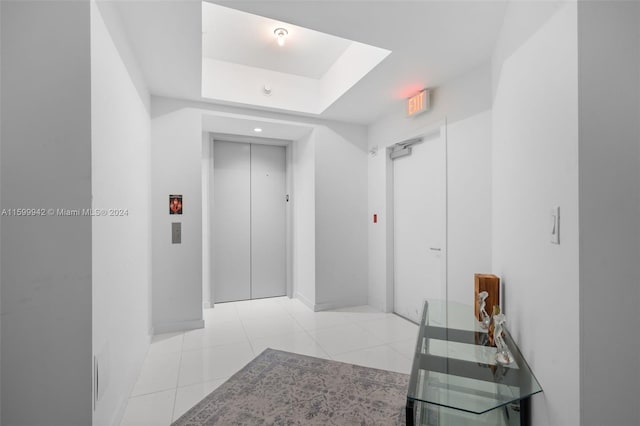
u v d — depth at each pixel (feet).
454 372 4.49
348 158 13.41
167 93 10.16
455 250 8.90
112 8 5.39
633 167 3.37
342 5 5.98
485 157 7.99
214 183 13.96
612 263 3.32
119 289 5.72
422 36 6.98
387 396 6.70
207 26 8.86
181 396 6.68
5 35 3.94
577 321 3.30
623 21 3.39
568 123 3.50
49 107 4.06
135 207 7.36
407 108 10.73
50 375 4.05
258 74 11.51
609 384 3.30
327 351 8.92
